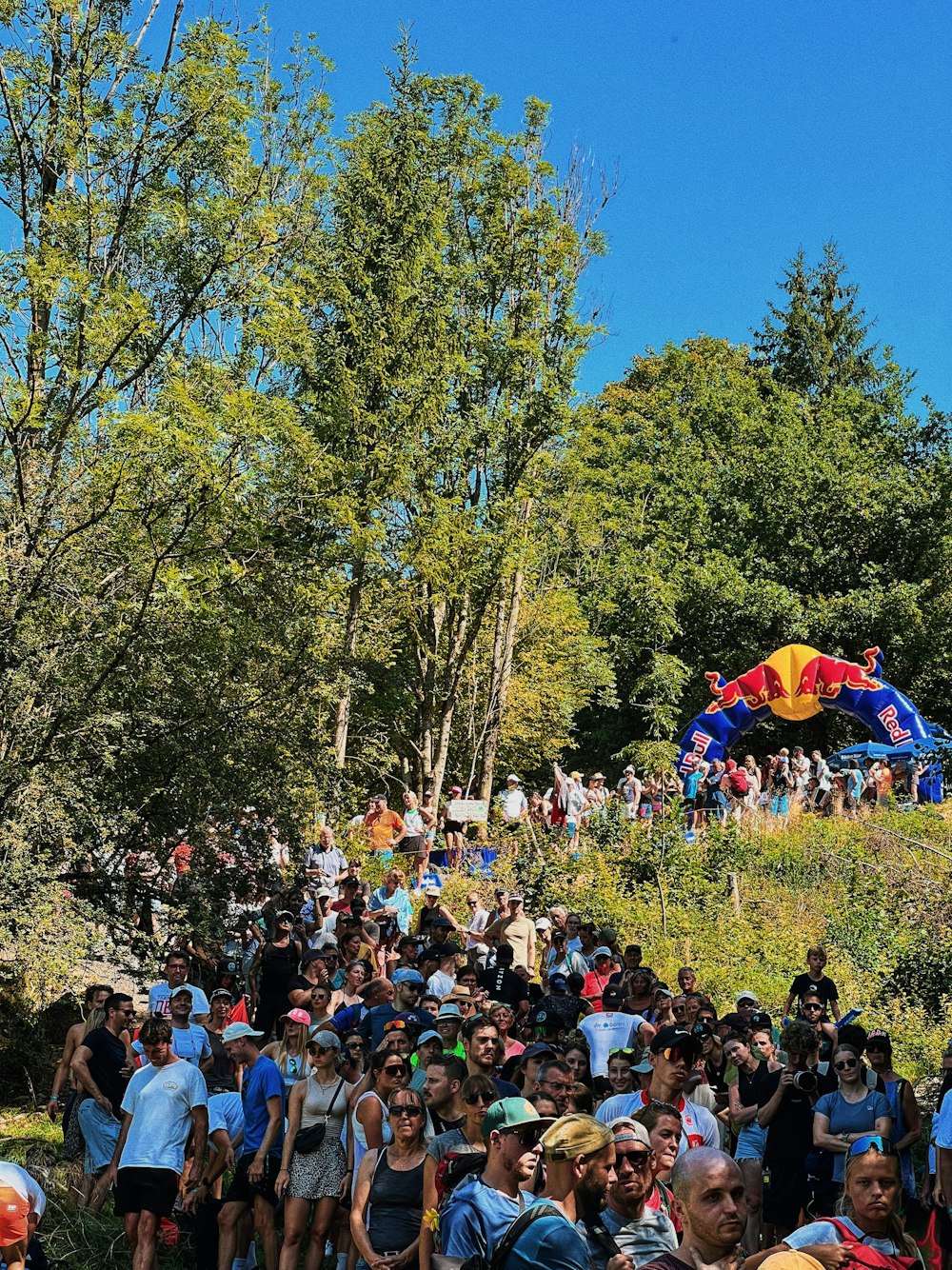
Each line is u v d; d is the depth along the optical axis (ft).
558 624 126.93
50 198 53.16
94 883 52.75
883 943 65.36
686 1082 25.18
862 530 155.33
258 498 55.42
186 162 55.47
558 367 103.86
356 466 59.00
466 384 104.12
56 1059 47.67
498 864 75.25
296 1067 29.01
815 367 199.00
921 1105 44.42
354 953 42.42
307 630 57.77
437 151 100.07
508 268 105.29
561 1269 14.24
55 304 50.14
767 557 157.99
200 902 52.65
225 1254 27.96
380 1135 24.59
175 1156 27.45
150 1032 27.94
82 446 51.78
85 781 49.90
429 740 107.34
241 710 54.80
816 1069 29.71
